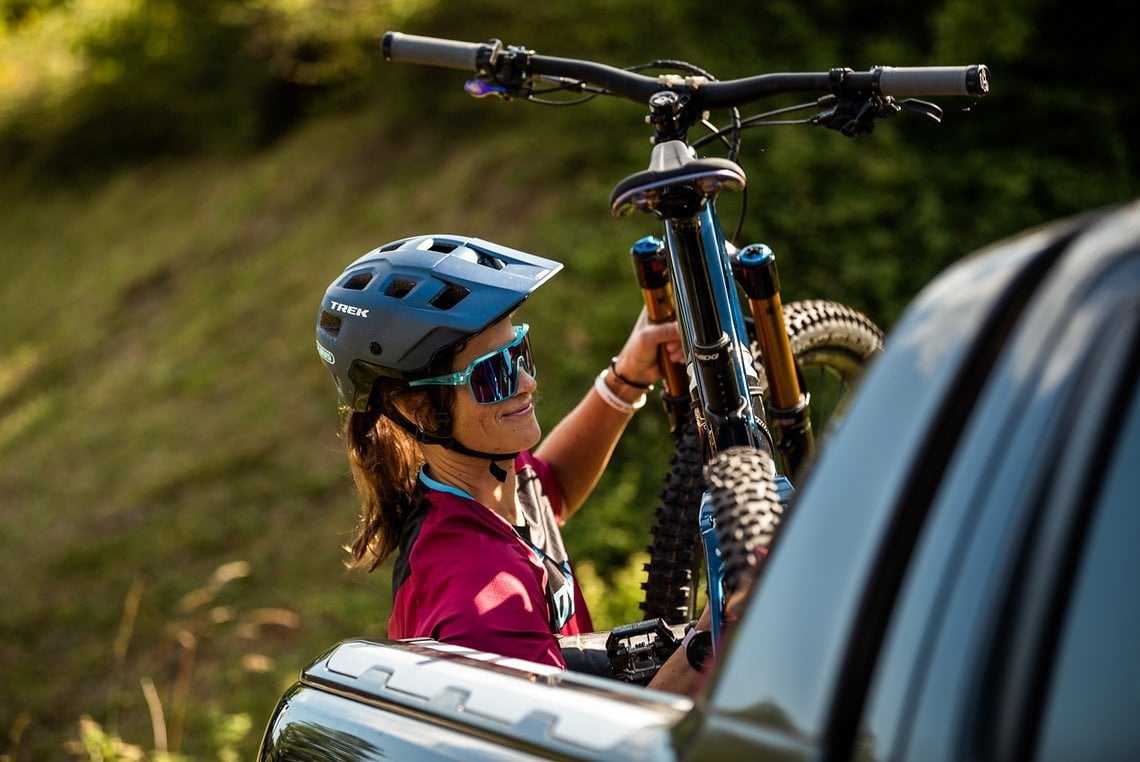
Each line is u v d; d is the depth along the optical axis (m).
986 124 7.75
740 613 1.23
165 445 7.98
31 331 10.88
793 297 6.86
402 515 2.32
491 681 1.48
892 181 7.28
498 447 2.16
